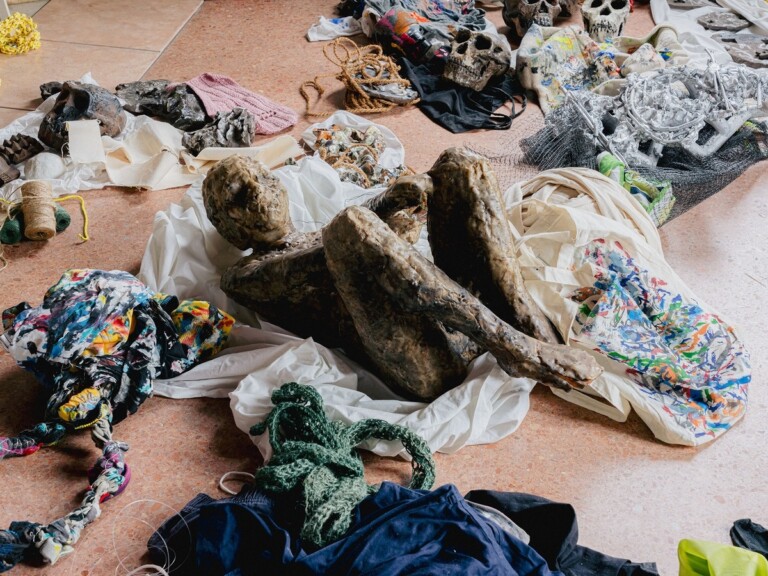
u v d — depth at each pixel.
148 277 2.69
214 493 2.17
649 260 2.58
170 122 3.79
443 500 1.90
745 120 3.36
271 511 1.97
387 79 4.00
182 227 2.77
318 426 2.14
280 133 3.80
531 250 2.56
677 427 2.30
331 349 2.51
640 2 5.04
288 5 5.06
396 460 2.25
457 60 3.97
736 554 1.69
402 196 2.28
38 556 1.98
